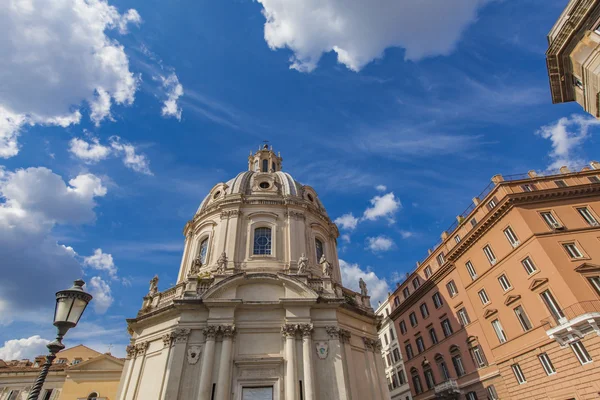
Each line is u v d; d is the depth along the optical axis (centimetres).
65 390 3091
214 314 2144
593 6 1752
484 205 3553
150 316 2341
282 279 2302
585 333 2411
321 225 3219
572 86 2069
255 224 2909
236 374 1995
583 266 2631
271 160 4328
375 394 2269
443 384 3816
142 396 2083
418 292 4512
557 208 3042
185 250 3228
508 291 3112
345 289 2722
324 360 2095
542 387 2700
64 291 942
